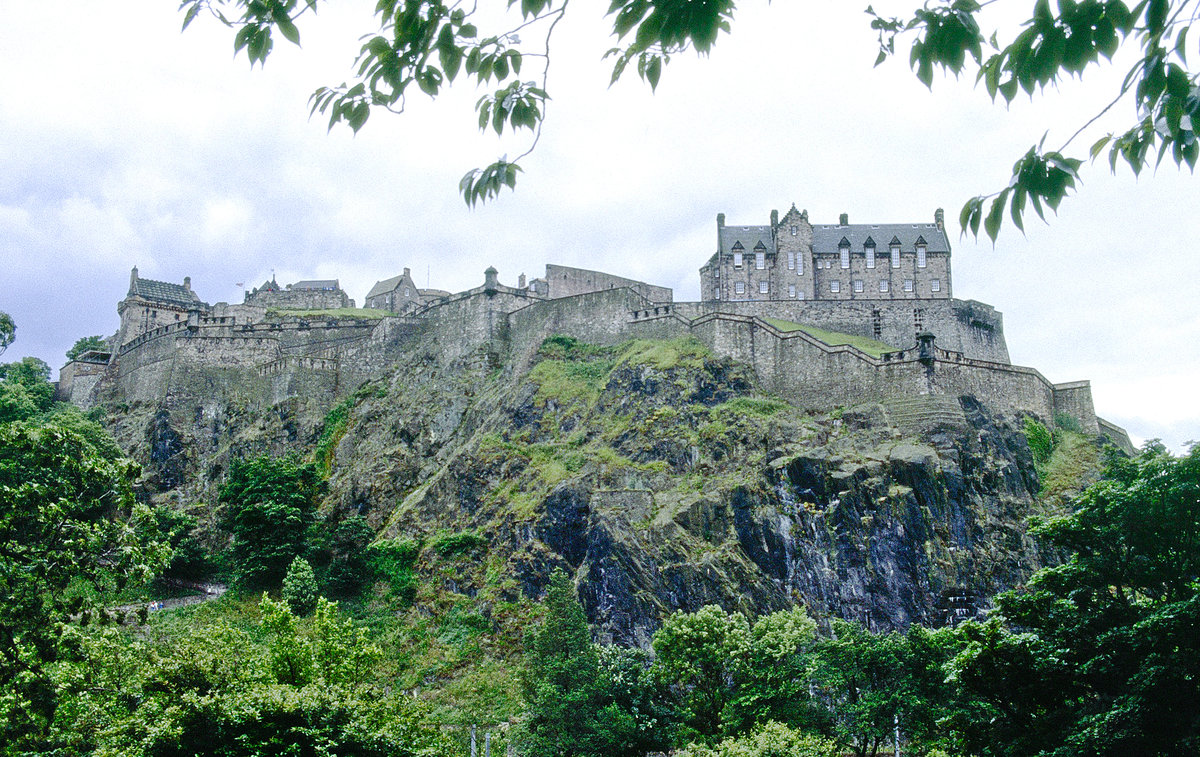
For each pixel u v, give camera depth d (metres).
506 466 100.69
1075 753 36.47
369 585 96.94
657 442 96.19
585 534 89.56
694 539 85.69
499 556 92.50
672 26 12.07
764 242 128.50
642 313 112.88
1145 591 46.75
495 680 81.44
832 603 82.06
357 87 13.90
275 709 45.53
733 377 100.88
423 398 120.12
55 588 43.31
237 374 131.25
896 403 93.62
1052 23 11.43
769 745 55.22
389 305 166.62
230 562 106.44
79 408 143.00
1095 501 43.56
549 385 109.25
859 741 65.75
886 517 84.19
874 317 117.50
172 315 157.50
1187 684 36.00
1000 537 85.75
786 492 86.75
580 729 66.56
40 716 40.53
